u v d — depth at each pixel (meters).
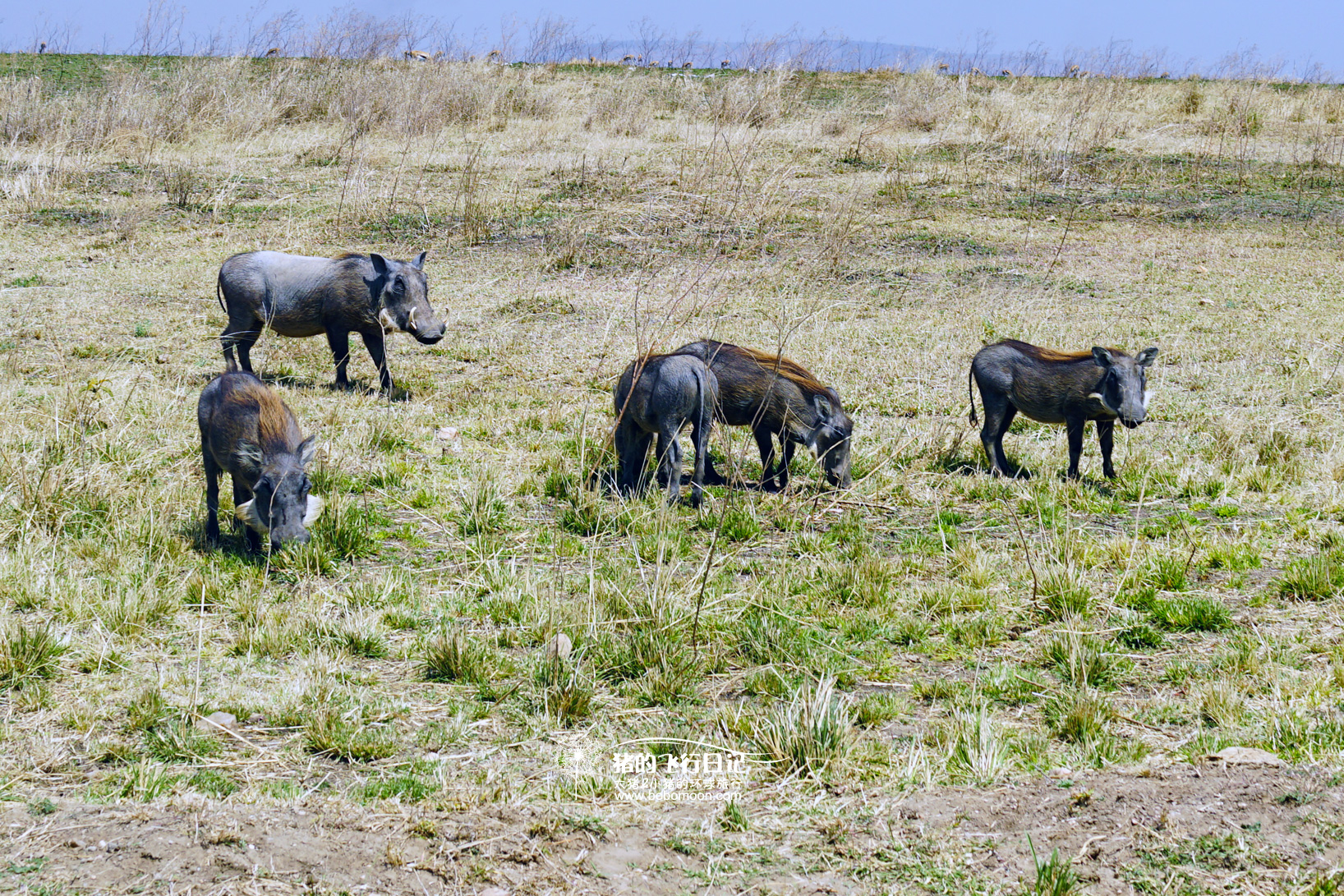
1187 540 14.47
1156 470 17.47
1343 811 7.71
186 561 13.18
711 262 24.39
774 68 53.16
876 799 8.38
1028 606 12.59
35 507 13.99
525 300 28.33
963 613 12.49
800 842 7.86
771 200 36.53
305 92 50.16
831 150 44.62
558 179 39.78
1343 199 39.81
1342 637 11.48
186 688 10.30
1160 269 32.03
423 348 24.73
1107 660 11.06
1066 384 17.16
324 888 7.27
